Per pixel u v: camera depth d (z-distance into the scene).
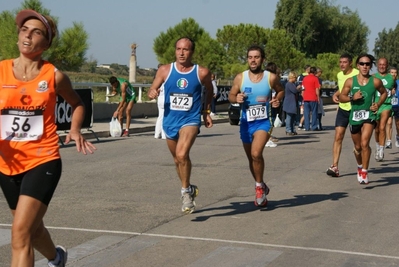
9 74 4.87
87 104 18.39
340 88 12.81
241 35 51.72
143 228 8.00
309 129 23.38
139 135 20.78
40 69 4.93
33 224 4.77
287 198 10.09
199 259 6.67
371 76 10.98
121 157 14.90
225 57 51.16
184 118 8.59
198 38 45.53
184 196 8.59
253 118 8.91
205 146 17.41
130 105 20.25
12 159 4.87
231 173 12.57
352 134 11.27
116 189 10.72
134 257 6.74
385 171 13.03
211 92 8.88
